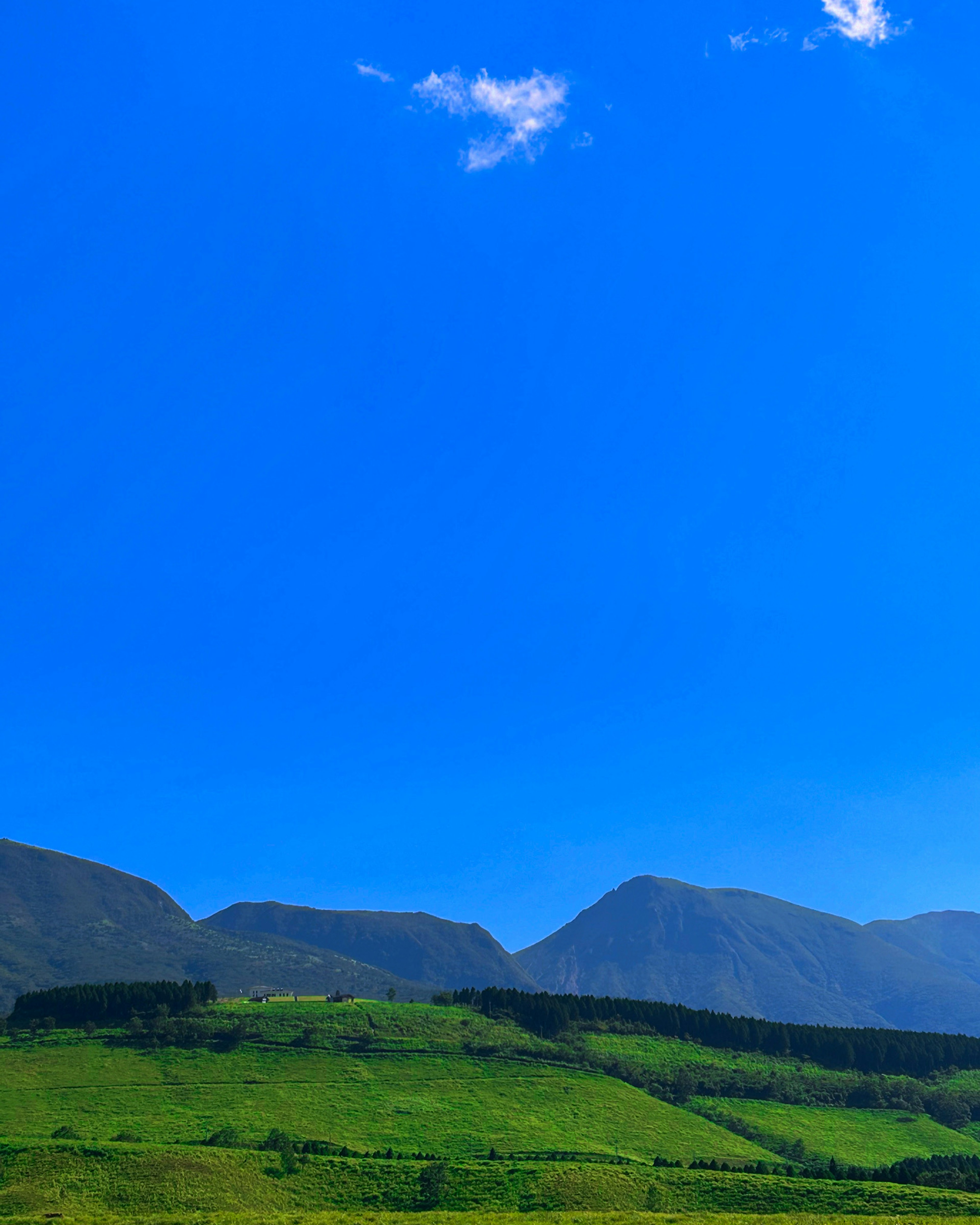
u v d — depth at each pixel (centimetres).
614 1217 8688
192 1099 14538
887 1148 16050
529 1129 14338
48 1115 13450
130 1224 8406
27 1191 9644
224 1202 9781
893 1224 8262
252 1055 16725
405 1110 14688
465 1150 13112
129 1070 15738
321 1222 8406
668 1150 14200
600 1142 14212
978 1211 9719
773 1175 11469
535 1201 10250
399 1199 10338
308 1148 11931
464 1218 8719
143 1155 10656
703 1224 8194
